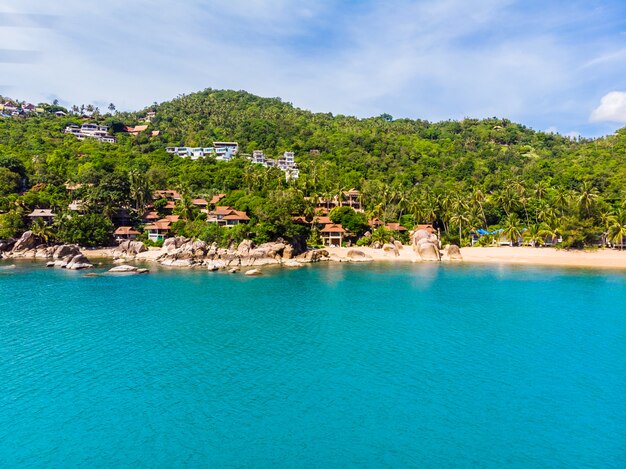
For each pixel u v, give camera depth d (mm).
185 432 30969
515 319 59281
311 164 196750
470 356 45188
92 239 129625
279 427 31656
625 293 77188
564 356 45219
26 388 37500
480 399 35812
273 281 88688
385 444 29672
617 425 32031
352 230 142125
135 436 30500
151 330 53750
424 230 133500
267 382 38844
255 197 142625
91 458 28188
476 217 151875
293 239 121062
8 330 53469
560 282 88812
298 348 47500
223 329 54250
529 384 38625
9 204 132750
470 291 78875
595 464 27672
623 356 45219
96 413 33469
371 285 84750
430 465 27484
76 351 46312
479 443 29812
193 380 39156
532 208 154125
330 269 106438
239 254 111750
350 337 51312
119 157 187000
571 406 34750
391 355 45406
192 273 98438
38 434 30734
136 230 138750
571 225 128125
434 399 35844
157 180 165500
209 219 136500
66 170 164500
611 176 170125
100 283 85312
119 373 40625
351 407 34500
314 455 28453
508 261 122000
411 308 65625
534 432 31109
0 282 86125
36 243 127938
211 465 27453
